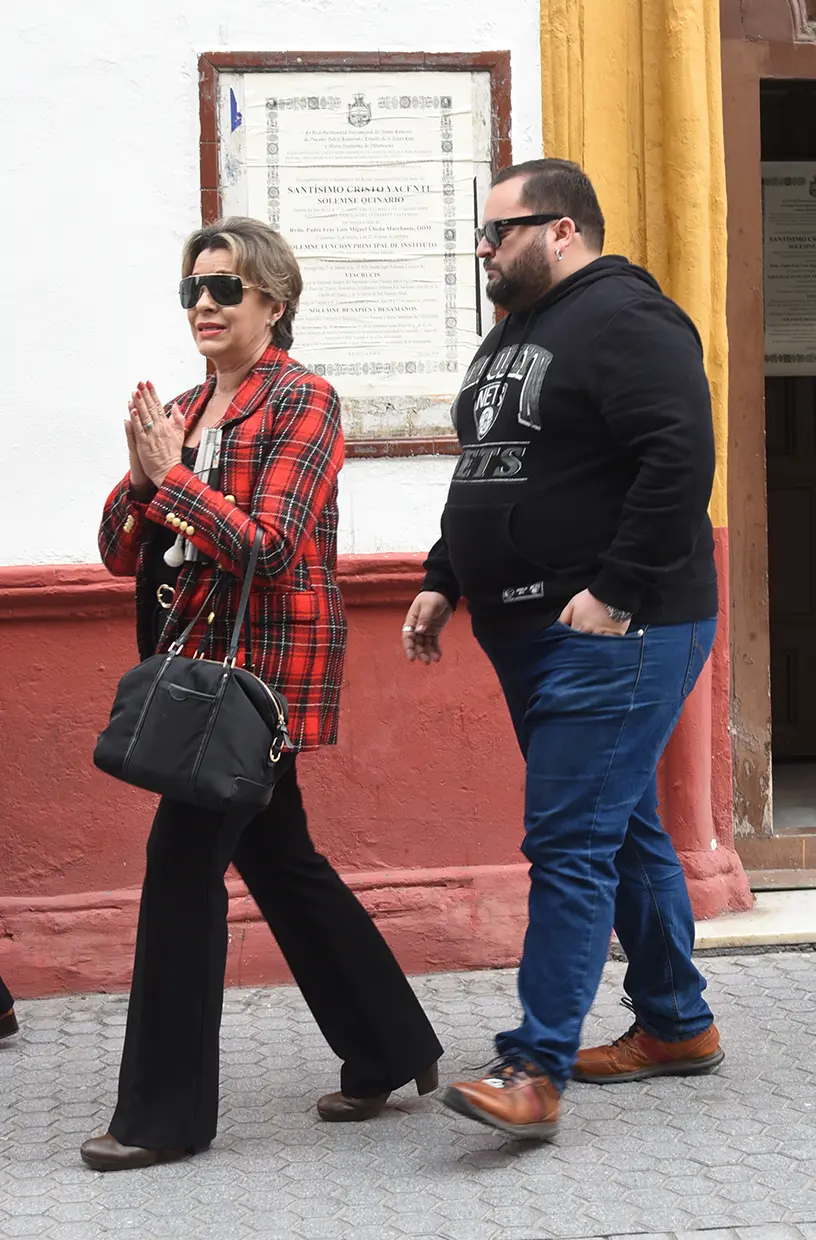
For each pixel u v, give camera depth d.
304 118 4.07
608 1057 3.27
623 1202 2.67
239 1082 3.34
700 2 4.19
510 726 4.17
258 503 2.80
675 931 3.23
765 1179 2.76
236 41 4.06
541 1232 2.56
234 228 2.94
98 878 4.06
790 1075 3.28
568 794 2.89
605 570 2.77
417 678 4.13
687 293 4.23
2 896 4.04
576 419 2.85
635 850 3.23
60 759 4.03
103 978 4.02
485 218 3.02
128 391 4.05
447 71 4.11
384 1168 2.85
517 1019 3.70
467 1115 2.76
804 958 4.14
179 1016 2.86
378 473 4.14
